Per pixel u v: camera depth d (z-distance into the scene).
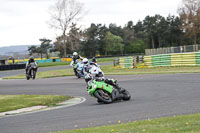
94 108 28.31
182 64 82.06
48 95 42.47
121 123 20.00
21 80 75.31
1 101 38.53
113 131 17.11
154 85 44.81
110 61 157.88
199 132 15.13
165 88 40.28
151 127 17.22
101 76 30.94
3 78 89.06
